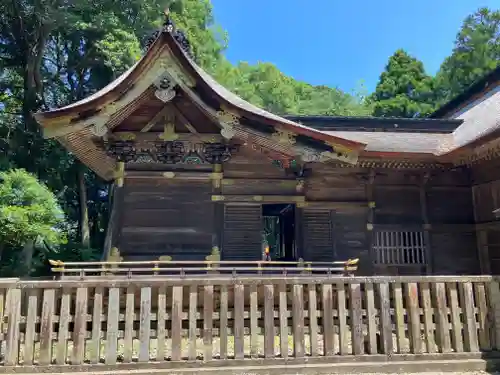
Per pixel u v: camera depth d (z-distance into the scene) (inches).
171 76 294.4
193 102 315.6
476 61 1181.7
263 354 216.4
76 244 737.0
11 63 763.4
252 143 348.8
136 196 342.0
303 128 299.0
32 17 701.3
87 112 289.3
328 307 216.8
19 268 587.5
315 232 392.8
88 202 900.0
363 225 405.4
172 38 287.1
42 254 675.4
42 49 736.3
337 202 402.3
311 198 400.8
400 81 1318.9
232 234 351.6
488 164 420.2
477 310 229.8
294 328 214.2
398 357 216.1
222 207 349.7
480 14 1243.2
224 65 999.6
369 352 216.2
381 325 220.1
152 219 339.3
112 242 328.8
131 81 287.6
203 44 870.4
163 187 346.3
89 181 855.7
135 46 661.9
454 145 438.9
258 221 356.8
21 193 445.4
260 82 1379.2
